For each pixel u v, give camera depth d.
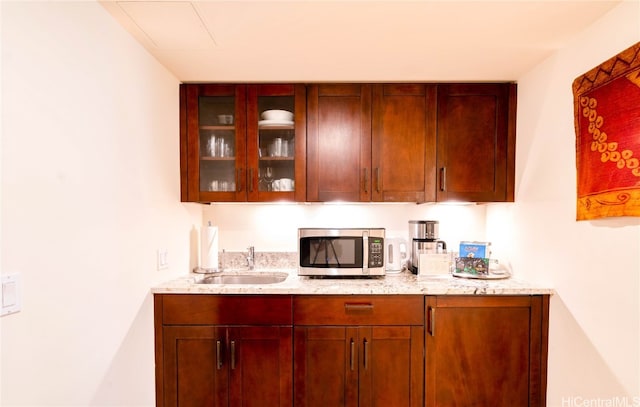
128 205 1.44
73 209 1.11
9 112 0.88
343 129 1.94
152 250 1.65
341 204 2.26
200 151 1.97
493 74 1.84
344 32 1.41
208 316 1.67
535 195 1.73
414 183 1.94
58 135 1.05
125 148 1.41
